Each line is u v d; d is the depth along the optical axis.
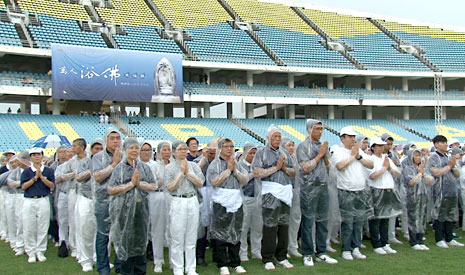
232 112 30.69
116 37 26.06
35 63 25.48
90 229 6.79
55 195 8.92
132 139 6.02
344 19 37.12
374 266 6.84
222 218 6.62
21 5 25.56
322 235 7.25
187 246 6.48
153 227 7.01
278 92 28.56
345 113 33.66
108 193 6.21
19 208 8.41
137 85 23.89
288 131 27.53
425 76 30.94
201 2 33.38
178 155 6.40
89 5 28.39
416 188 8.09
